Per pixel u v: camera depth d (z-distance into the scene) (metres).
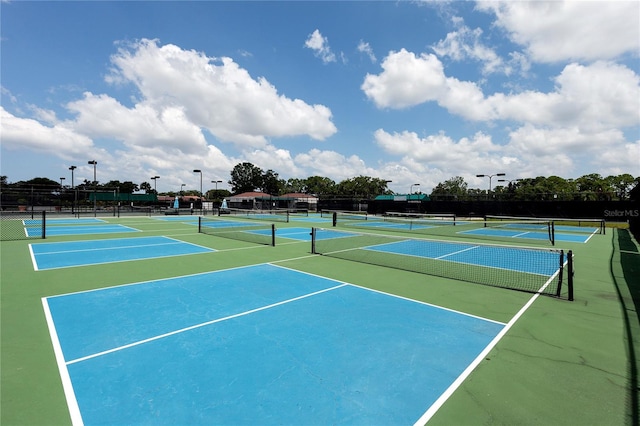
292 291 6.86
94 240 14.62
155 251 11.80
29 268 8.80
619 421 2.85
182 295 6.49
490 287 7.36
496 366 3.80
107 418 2.82
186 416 2.86
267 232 18.73
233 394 3.19
